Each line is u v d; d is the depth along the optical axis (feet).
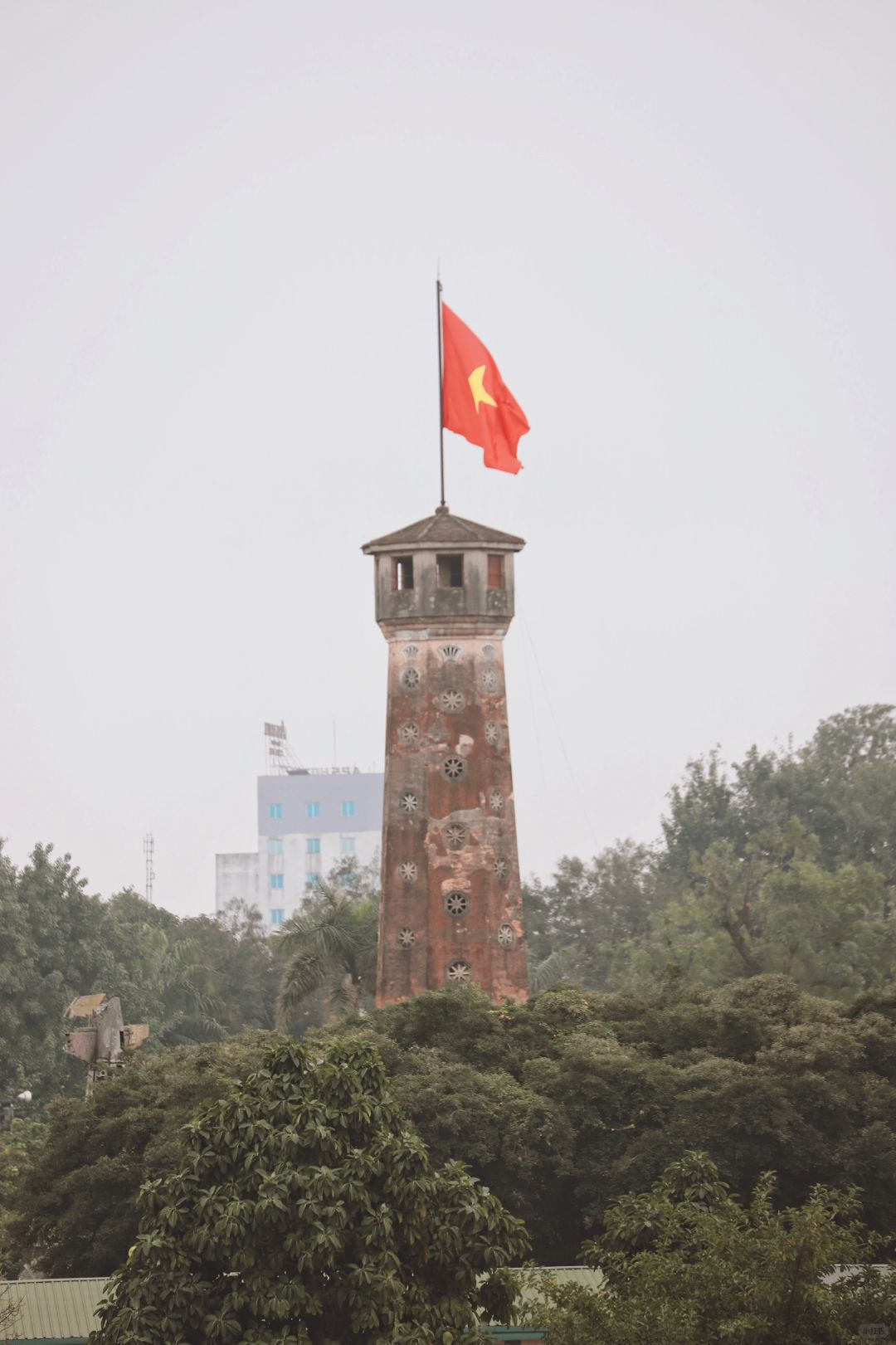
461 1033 417.49
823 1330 235.61
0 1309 324.80
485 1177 383.45
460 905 471.62
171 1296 245.65
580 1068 391.24
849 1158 376.48
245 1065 393.91
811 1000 419.74
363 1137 260.42
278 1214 246.06
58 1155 391.24
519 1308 260.83
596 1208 376.89
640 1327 236.02
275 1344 240.94
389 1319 243.40
